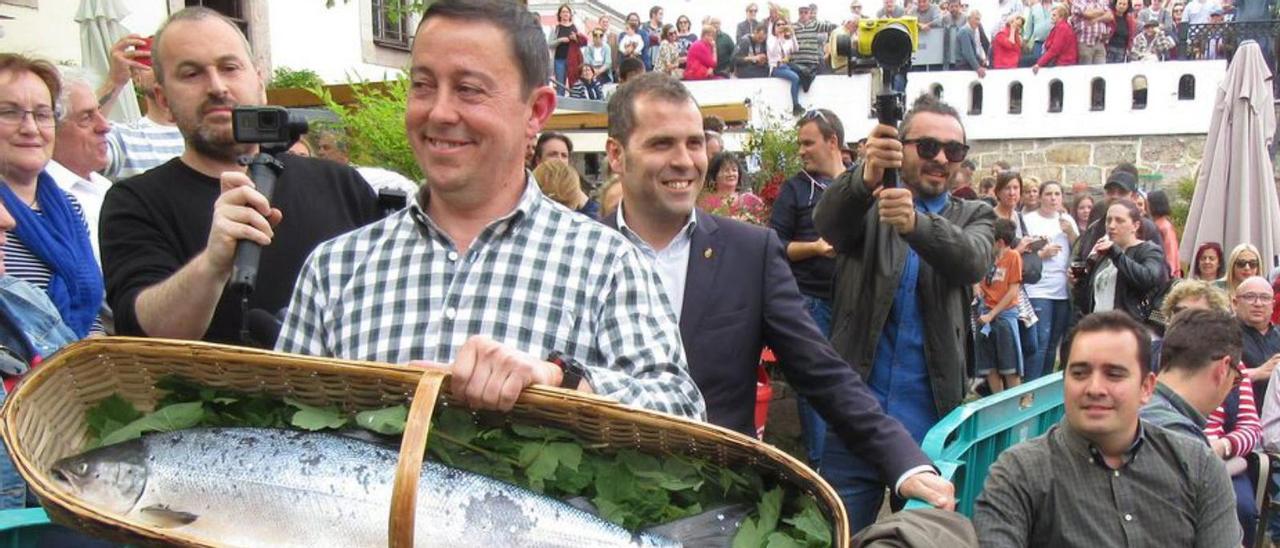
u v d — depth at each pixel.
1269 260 10.27
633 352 1.88
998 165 12.59
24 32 9.20
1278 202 11.14
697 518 1.74
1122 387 2.99
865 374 3.68
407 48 15.45
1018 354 7.97
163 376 1.87
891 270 3.64
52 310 2.98
